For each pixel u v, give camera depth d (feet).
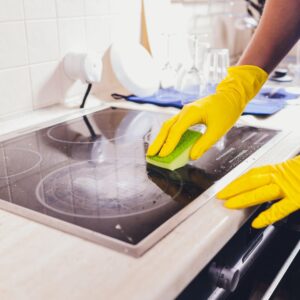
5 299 1.36
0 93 3.24
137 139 3.03
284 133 3.06
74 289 1.40
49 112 3.59
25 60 3.37
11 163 2.59
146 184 2.24
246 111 3.57
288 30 3.02
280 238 2.70
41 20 3.42
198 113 2.60
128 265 1.52
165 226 1.77
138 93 4.07
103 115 3.61
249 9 6.16
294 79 5.14
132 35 4.43
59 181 2.30
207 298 1.86
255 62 3.11
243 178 2.15
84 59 3.58
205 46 4.73
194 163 2.54
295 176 2.13
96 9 3.91
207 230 1.76
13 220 1.85
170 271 1.49
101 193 2.13
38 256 1.58
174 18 4.96
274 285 2.60
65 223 1.80
